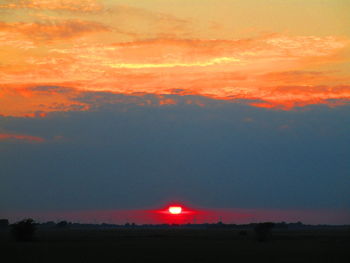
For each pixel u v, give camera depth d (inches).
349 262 2605.8
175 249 3644.2
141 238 6294.3
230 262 2610.7
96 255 3014.3
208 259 2773.1
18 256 2903.5
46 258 2775.6
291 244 4517.7
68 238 6186.0
